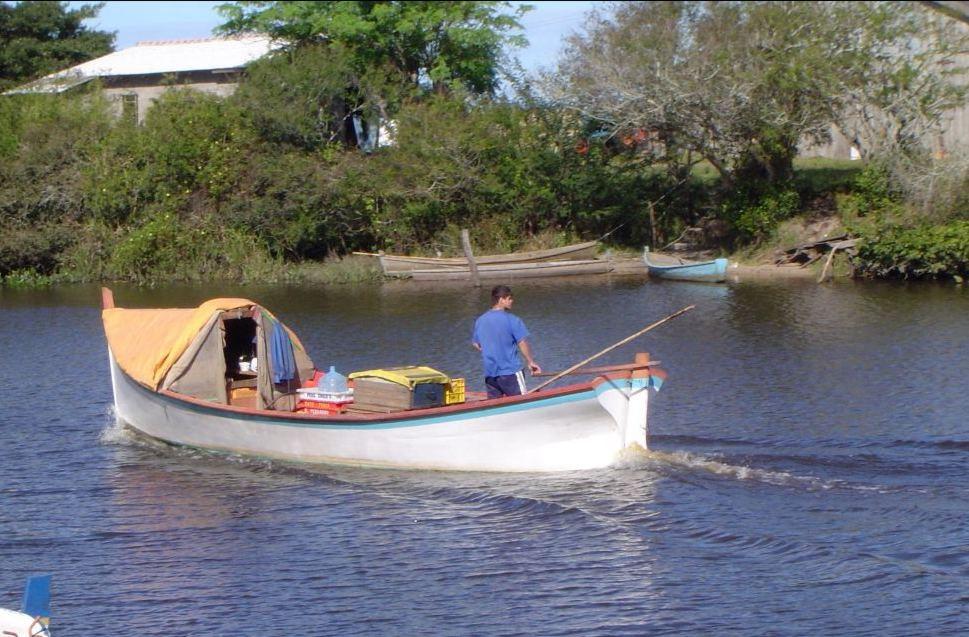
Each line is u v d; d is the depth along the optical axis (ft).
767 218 114.11
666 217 123.24
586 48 107.45
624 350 70.49
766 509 38.52
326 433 45.68
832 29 58.85
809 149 121.49
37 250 118.93
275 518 40.16
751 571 33.94
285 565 35.73
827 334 74.02
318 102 127.44
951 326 75.36
